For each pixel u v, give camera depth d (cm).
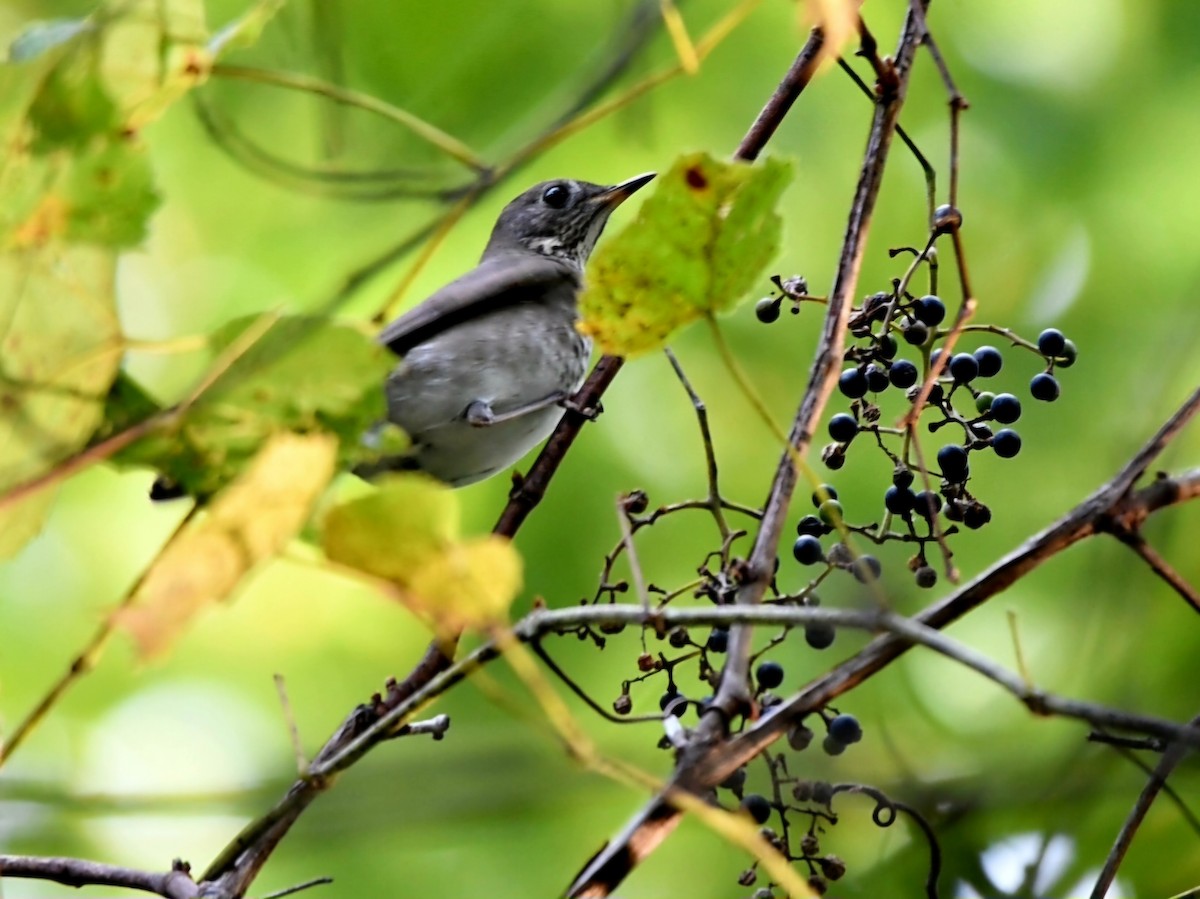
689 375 1252
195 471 552
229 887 592
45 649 1270
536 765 1119
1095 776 890
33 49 538
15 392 560
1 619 1271
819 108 1283
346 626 1300
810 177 1271
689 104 1285
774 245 545
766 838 591
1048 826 890
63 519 1312
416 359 993
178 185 1291
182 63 555
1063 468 1186
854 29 596
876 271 1255
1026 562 532
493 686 525
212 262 1293
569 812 1151
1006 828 934
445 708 1162
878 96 645
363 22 1248
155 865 1164
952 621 531
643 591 516
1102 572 1072
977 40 1296
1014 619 464
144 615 486
